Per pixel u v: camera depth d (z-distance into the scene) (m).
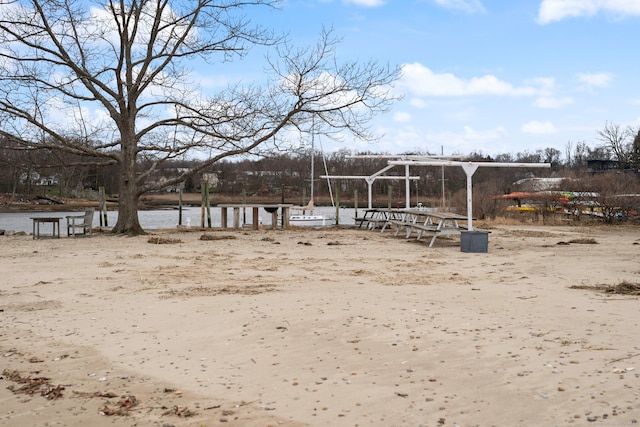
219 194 85.25
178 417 4.88
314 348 6.54
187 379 5.80
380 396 5.03
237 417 4.80
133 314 8.62
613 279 11.03
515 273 12.25
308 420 4.65
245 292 10.06
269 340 6.95
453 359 5.88
